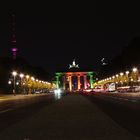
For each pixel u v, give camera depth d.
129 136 21.02
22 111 48.81
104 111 43.41
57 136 21.81
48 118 35.47
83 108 50.75
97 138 20.55
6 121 34.00
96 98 93.00
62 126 27.53
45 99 99.56
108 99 81.62
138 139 19.77
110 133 22.69
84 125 27.92
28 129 26.19
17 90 186.88
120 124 28.02
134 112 40.34
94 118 34.06
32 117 37.28
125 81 184.50
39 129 25.94
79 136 21.61
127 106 51.94
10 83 179.88
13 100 97.81
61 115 38.94
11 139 20.98
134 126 26.50
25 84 193.50
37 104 69.31
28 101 87.75
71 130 24.81
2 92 176.75
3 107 61.31
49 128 26.36
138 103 60.03
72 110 47.03
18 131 25.12
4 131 25.38
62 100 86.50
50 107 55.91
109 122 29.81
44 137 21.48
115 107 50.59
